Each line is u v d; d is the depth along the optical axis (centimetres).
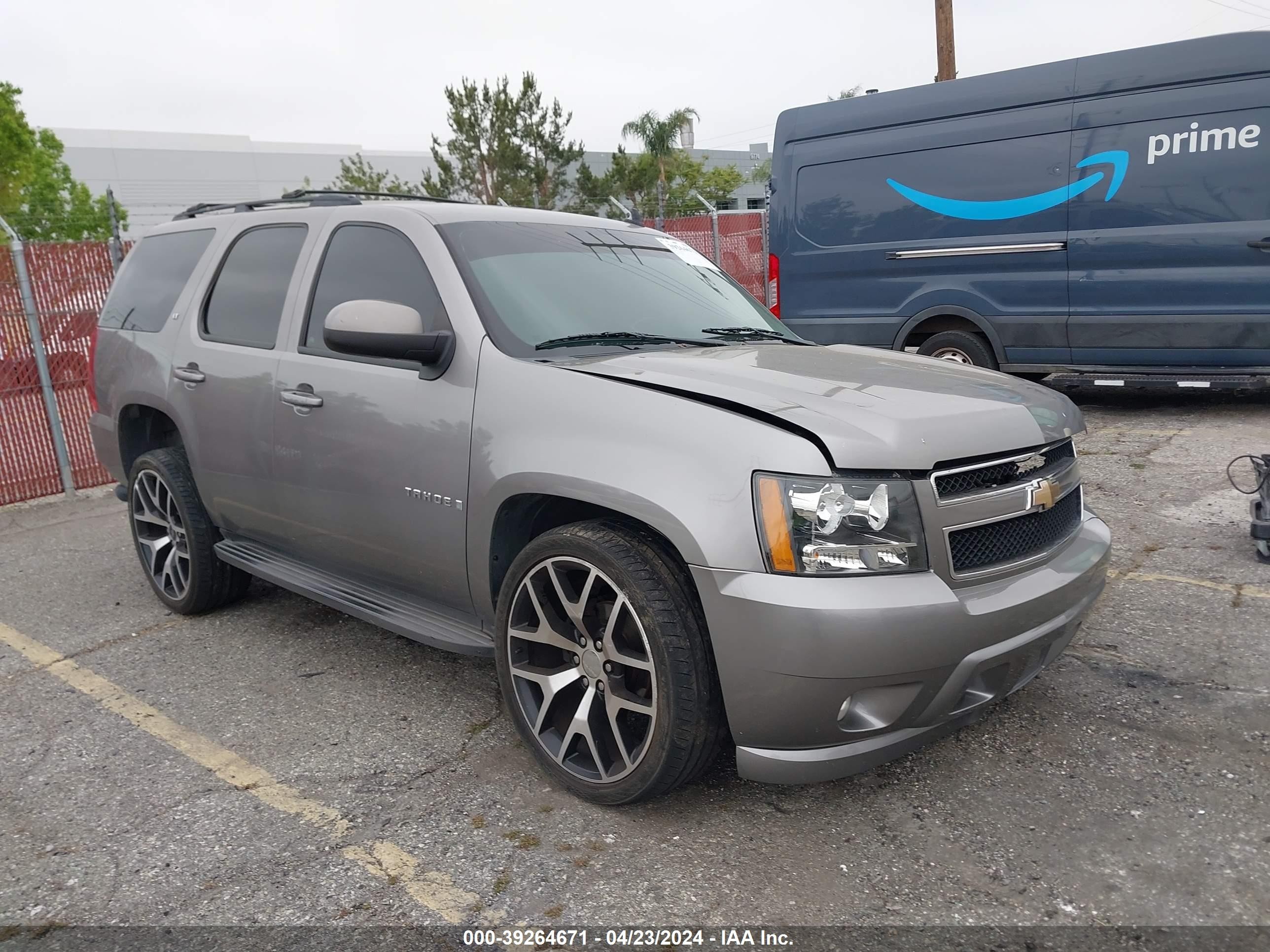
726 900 239
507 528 302
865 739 253
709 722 258
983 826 268
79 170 5700
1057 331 776
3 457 702
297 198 432
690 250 435
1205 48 690
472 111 2759
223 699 367
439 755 317
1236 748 303
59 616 469
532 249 354
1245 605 415
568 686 288
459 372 310
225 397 396
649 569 258
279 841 270
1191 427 751
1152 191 719
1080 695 343
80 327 732
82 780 308
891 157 840
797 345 363
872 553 243
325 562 377
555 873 252
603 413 273
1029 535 278
